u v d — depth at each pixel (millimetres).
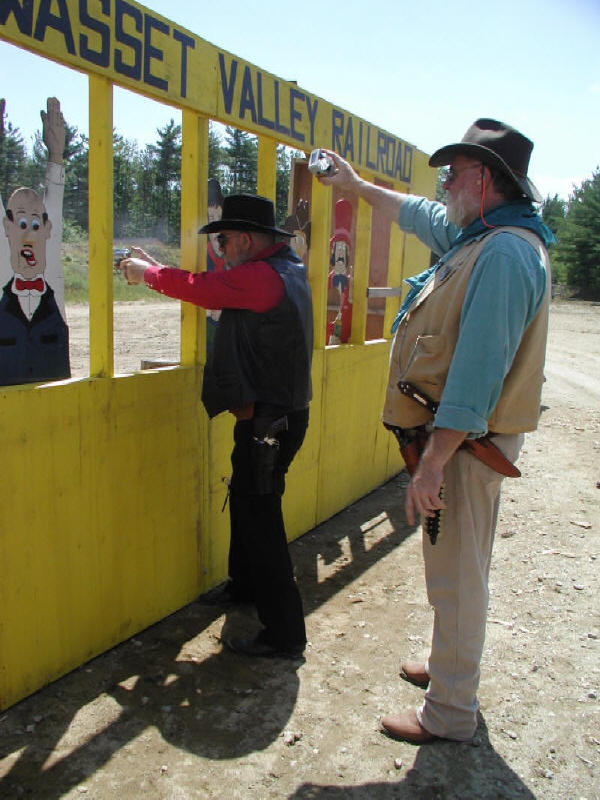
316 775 2104
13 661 2293
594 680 2691
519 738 2328
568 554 3939
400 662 2752
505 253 1854
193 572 3141
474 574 2143
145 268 2527
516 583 3541
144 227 22641
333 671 2672
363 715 2412
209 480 3152
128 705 2379
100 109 2328
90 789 1985
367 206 4168
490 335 1830
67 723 2262
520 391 2055
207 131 2828
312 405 3848
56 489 2354
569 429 7309
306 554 3777
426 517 2039
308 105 3479
